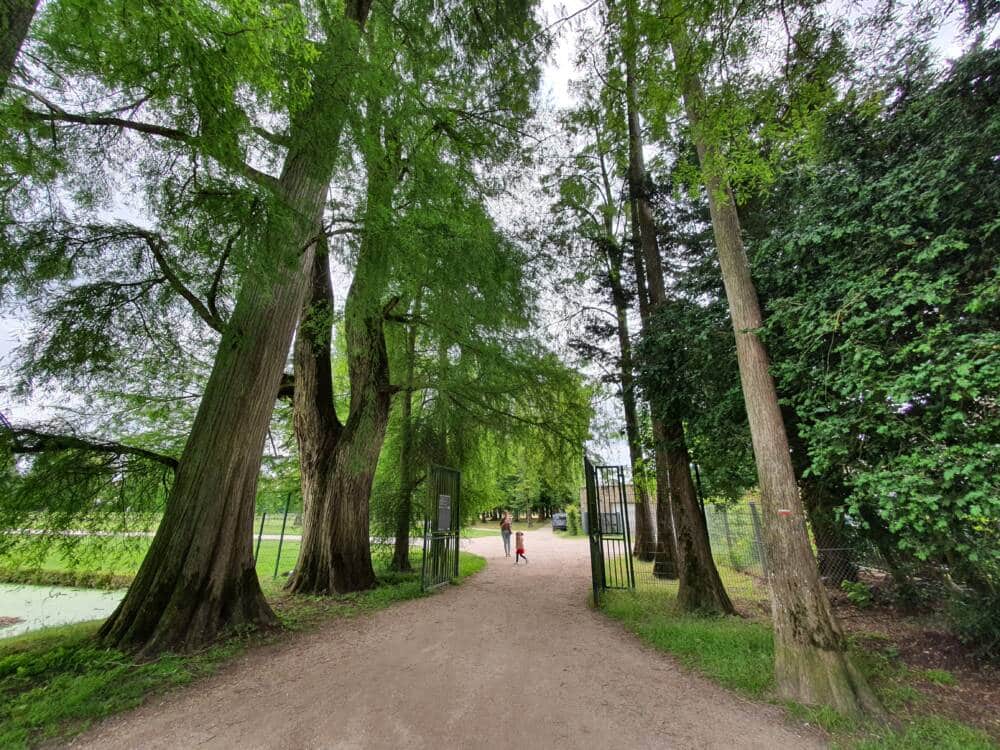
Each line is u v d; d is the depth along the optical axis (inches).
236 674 157.1
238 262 141.3
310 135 152.9
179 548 195.8
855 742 112.1
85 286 190.5
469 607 273.1
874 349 155.0
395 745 108.1
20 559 207.5
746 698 138.3
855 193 180.7
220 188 134.0
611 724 120.3
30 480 192.7
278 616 239.6
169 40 98.7
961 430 135.0
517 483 1106.7
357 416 352.8
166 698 136.4
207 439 210.2
